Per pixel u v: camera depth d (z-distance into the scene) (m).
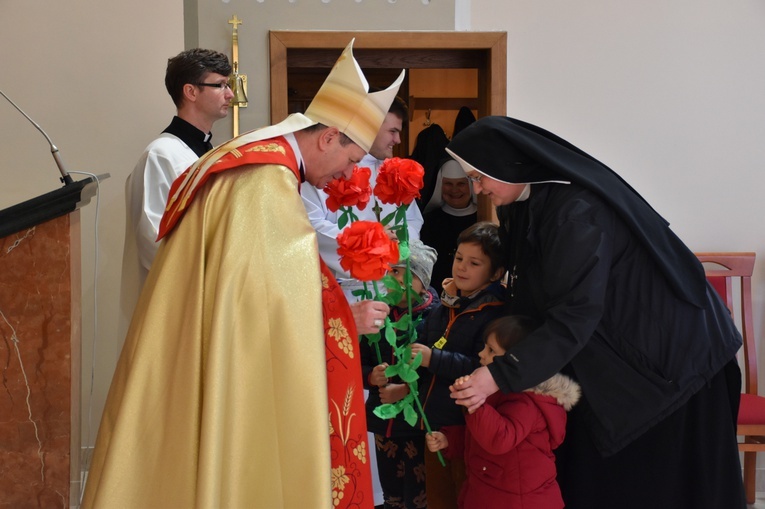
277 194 1.72
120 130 3.47
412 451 2.51
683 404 2.12
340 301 1.87
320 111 1.88
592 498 2.22
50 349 1.96
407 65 3.62
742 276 3.50
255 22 3.46
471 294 2.40
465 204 3.98
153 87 3.47
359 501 1.84
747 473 3.42
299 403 1.65
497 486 2.06
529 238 2.14
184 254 1.72
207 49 3.10
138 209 2.81
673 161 3.77
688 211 3.79
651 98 3.74
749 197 3.80
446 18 3.57
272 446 1.66
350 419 1.84
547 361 1.96
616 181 2.14
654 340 2.09
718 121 3.77
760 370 3.79
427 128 4.09
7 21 3.39
